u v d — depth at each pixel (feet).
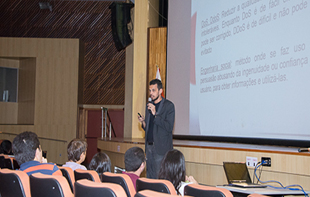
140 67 24.12
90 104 30.01
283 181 10.19
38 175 5.17
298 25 11.76
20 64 31.68
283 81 12.25
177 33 20.17
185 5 19.47
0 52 29.58
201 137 17.15
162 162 6.81
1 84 31.09
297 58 11.71
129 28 24.88
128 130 25.31
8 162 11.23
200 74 17.57
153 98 11.97
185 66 19.11
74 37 30.30
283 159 10.09
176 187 6.60
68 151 9.46
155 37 23.66
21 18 30.45
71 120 28.60
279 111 12.35
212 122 16.33
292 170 9.82
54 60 29.27
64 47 29.25
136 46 24.29
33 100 29.55
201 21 17.80
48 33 30.25
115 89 29.89
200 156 12.91
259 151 10.76
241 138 14.24
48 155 28.45
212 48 16.67
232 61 15.11
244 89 14.23
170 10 21.09
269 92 12.87
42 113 28.96
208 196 4.40
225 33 15.74
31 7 30.45
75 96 28.76
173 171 6.62
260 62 13.43
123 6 24.63
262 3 13.53
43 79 29.22
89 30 30.32
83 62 30.30
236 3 15.11
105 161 9.61
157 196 3.29
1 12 30.50
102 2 30.27
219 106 15.84
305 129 11.26
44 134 28.78
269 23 13.10
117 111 29.17
